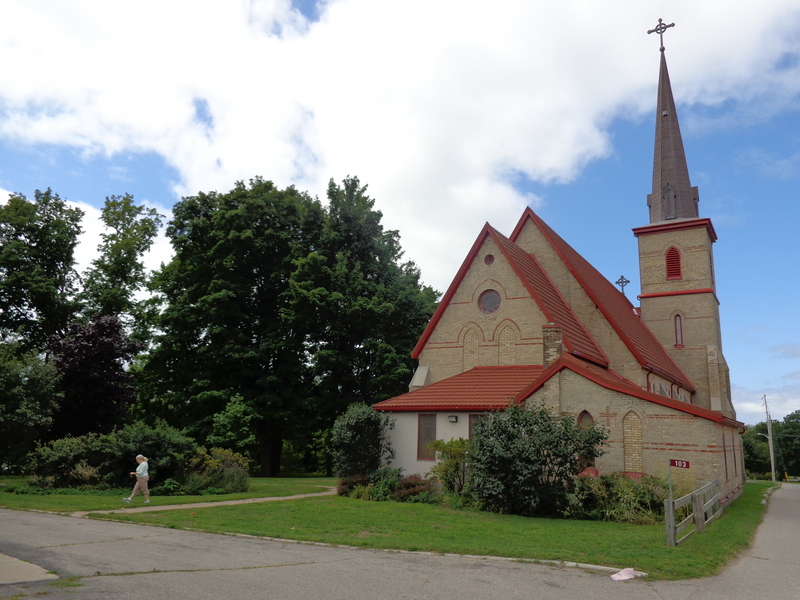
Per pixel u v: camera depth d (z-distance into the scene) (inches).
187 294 1648.6
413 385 1131.9
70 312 1539.1
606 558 452.1
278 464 1786.4
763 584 400.2
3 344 1064.8
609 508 693.9
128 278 1764.3
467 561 444.8
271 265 1716.3
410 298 1669.5
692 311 1593.3
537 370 1038.4
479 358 1128.8
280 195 1755.7
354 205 1763.0
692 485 724.0
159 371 1706.4
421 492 856.3
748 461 3858.3
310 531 565.6
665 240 1648.6
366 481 933.2
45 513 650.2
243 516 647.8
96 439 921.5
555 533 579.8
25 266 1475.1
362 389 1685.5
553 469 727.7
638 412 811.4
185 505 746.2
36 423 1008.2
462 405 954.7
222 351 1533.0
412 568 414.3
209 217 1699.1
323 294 1562.5
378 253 1785.2
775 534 647.8
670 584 390.0
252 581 360.8
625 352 1144.8
